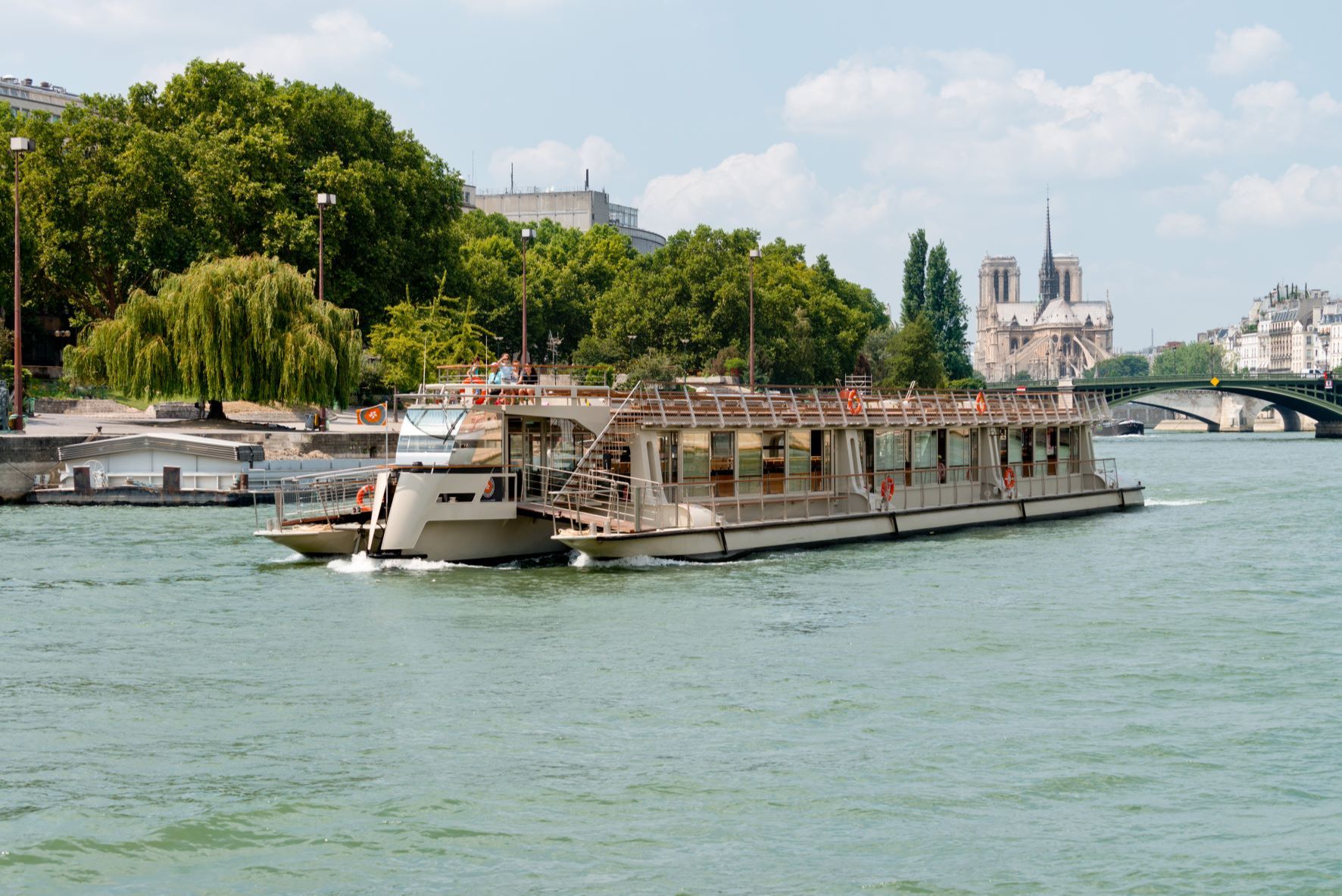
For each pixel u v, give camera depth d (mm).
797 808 22281
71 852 20578
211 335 79688
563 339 162375
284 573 44688
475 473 45531
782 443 52719
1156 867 20016
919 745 25484
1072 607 39594
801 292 161375
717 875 19812
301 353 80000
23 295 110312
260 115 113312
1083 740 25844
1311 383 190750
